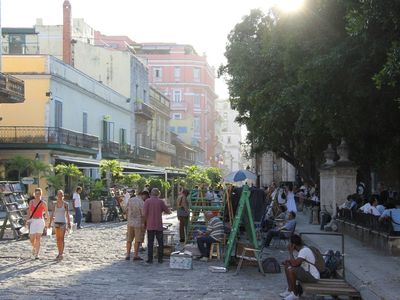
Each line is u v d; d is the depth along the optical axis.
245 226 14.12
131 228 14.45
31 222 14.69
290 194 21.70
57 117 38.69
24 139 36.97
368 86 13.38
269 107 23.81
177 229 23.17
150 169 39.88
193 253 14.95
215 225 14.58
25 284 10.91
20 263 13.79
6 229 21.53
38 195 14.72
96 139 43.66
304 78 14.17
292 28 14.64
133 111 57.47
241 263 12.48
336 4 13.56
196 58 100.00
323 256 10.86
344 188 22.36
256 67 25.48
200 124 100.75
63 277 11.77
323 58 13.26
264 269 12.51
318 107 14.79
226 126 169.88
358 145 22.00
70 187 35.28
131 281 11.34
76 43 55.84
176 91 99.69
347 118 14.96
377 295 9.21
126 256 14.49
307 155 30.08
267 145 31.50
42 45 53.72
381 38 12.14
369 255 13.73
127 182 35.09
